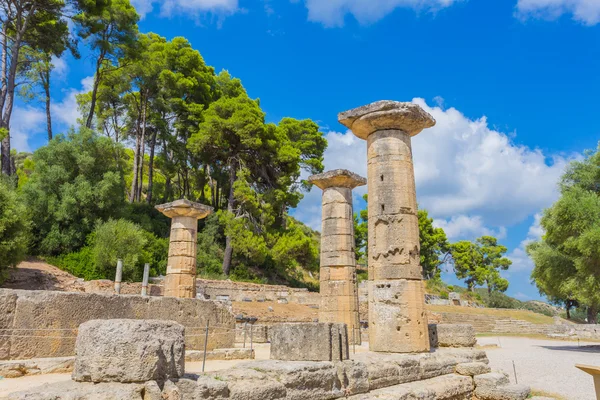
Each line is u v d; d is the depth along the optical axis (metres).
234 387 6.41
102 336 5.59
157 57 41.69
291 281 43.12
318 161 47.34
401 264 10.83
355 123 11.94
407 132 11.82
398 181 11.27
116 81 41.75
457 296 48.53
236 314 25.12
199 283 31.52
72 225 29.55
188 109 41.72
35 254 28.23
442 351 11.64
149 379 5.59
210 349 12.98
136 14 37.88
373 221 11.38
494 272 64.81
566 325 34.34
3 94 32.31
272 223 39.62
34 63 38.34
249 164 41.44
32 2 32.09
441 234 61.91
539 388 13.77
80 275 27.53
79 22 34.72
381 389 8.66
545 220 24.05
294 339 7.98
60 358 8.51
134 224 33.03
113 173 31.89
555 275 24.47
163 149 46.03
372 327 10.93
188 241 19.52
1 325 8.46
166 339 6.00
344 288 16.14
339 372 7.86
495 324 37.91
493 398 10.50
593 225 20.97
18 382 7.25
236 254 39.59
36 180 30.55
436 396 9.29
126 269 28.36
